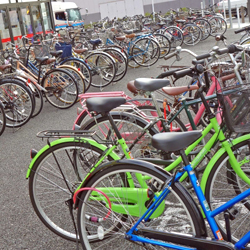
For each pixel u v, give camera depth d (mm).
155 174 2244
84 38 12031
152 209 2219
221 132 2453
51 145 2732
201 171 2760
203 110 3389
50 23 13469
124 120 3211
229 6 16453
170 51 12023
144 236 2227
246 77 3359
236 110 2188
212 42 13648
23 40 9445
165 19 16266
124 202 2518
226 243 2051
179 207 3045
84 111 3797
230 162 2457
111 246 2768
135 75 9602
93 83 8930
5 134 6094
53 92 7148
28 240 3023
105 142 2672
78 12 22156
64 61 8203
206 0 29344
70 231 3023
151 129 3094
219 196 2982
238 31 5660
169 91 3311
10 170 4520
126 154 2588
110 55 8820
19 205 3619
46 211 3354
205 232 2146
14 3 11305
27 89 6352
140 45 10422
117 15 30297
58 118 6652
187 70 2824
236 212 2086
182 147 2033
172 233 2168
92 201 2621
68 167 4098
